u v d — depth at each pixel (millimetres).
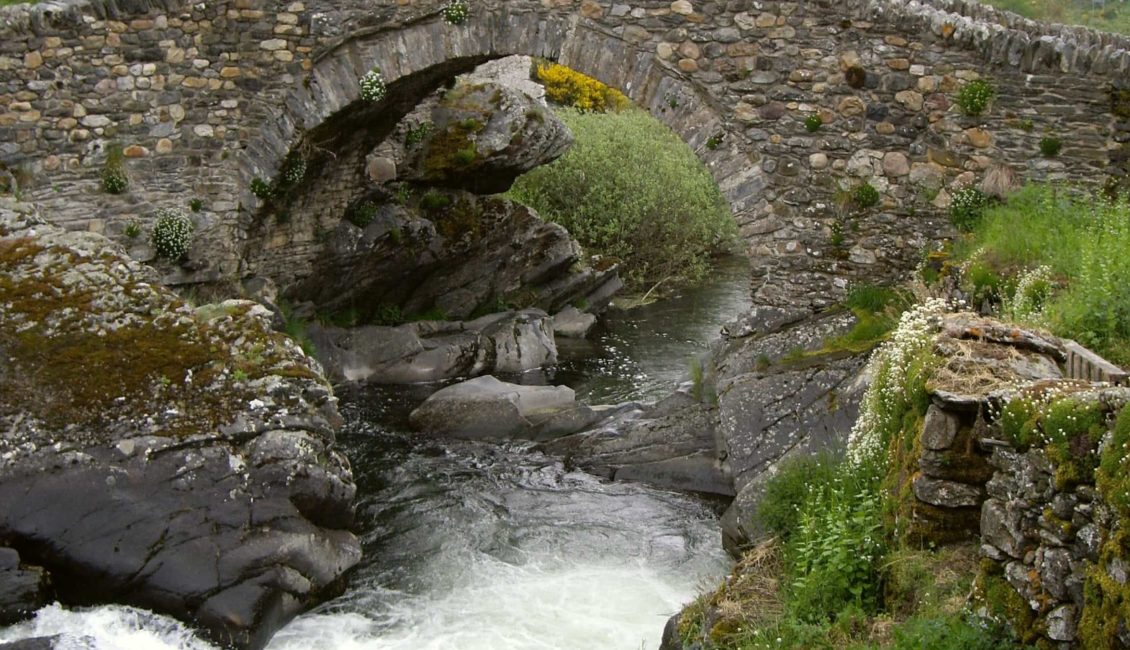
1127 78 12477
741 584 8477
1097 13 18938
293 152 15758
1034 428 6148
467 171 20141
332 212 18844
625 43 14250
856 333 12766
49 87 14062
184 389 10273
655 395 17078
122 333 10508
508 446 14531
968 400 6938
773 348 13297
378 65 15133
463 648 9383
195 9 14984
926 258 13148
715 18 13906
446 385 18016
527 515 12359
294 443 10227
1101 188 12703
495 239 21047
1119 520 5312
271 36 15203
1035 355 7418
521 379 18469
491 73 28859
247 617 9297
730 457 11945
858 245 13773
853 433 9438
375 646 9414
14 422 9781
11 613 9078
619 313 23562
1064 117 12820
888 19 13242
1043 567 5898
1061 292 9781
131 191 14867
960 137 13258
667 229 25938
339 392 17391
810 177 13852
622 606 10141
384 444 14727
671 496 12867
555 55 14578
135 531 9539
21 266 10820
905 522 7430
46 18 13867
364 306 20000
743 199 14141
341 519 10656
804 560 8258
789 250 14039
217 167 15445
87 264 10930
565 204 26250
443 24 14875
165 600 9406
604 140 26500
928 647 6309
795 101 13773
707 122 14141
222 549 9594
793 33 13648
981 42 12906
